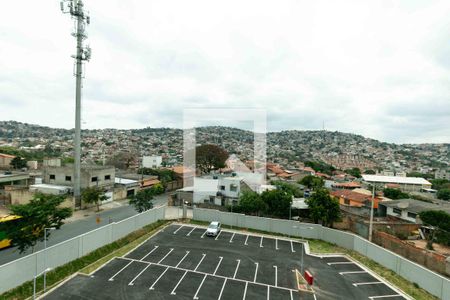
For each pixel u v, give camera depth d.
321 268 29.72
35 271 24.12
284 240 38.50
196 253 32.59
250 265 29.88
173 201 58.78
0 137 199.50
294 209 45.91
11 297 21.44
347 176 107.44
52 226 29.39
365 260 31.80
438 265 28.00
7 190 53.81
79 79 52.78
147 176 81.25
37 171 81.50
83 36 52.72
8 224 31.52
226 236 39.19
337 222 42.03
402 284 26.45
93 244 30.92
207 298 22.91
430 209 48.47
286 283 26.11
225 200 54.28
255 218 42.47
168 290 23.86
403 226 42.84
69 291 22.95
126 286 24.20
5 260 28.45
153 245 34.62
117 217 47.72
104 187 61.22
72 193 55.16
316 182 76.94
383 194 70.19
